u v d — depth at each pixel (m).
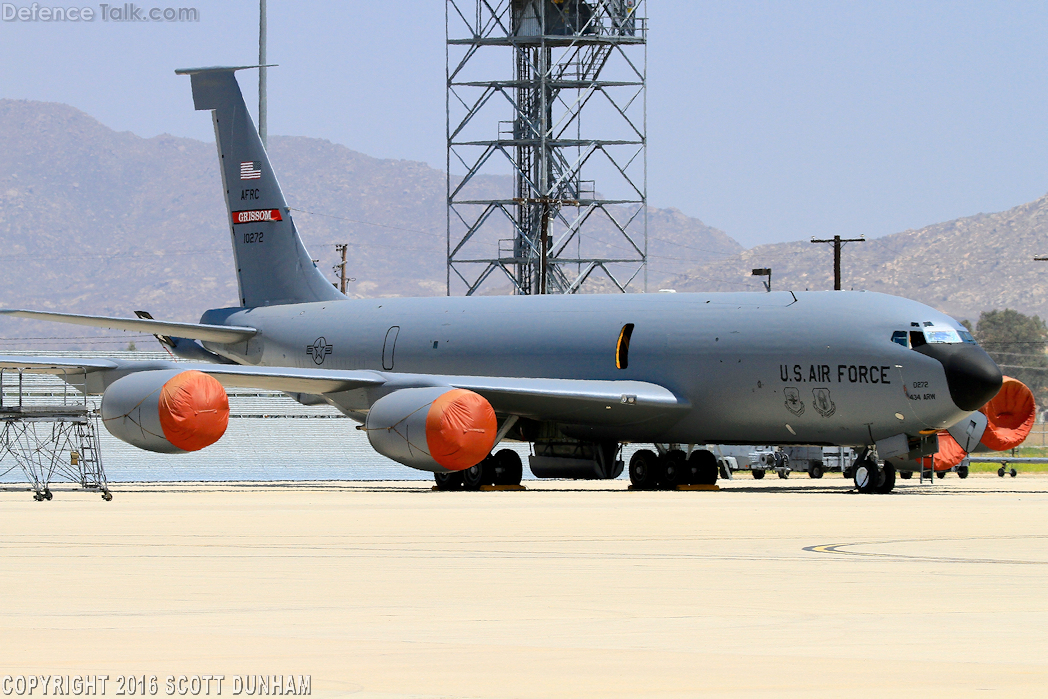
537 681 32.09
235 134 184.50
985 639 39.16
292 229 182.00
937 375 128.00
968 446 175.25
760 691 30.91
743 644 38.03
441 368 162.25
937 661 35.34
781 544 71.44
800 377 135.50
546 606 46.03
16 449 191.50
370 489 158.75
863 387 131.88
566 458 159.88
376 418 134.38
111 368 135.75
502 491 148.25
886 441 134.25
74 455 134.88
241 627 40.84
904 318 131.50
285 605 46.09
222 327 176.38
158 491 149.38
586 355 150.38
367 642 38.00
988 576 55.91
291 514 97.88
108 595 48.75
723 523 87.88
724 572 57.19
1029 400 180.25
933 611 45.19
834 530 81.81
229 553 65.50
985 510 104.38
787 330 137.00
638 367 146.38
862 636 39.62
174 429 128.50
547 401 144.12
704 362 141.75
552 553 65.88
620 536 76.69
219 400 131.38
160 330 169.25
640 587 51.62
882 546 70.56
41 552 65.88
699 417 144.00
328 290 180.00
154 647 36.81
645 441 152.75
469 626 41.25
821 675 33.09
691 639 38.88
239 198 185.38
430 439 130.62
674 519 92.00
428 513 99.12
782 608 45.75
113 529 81.94
